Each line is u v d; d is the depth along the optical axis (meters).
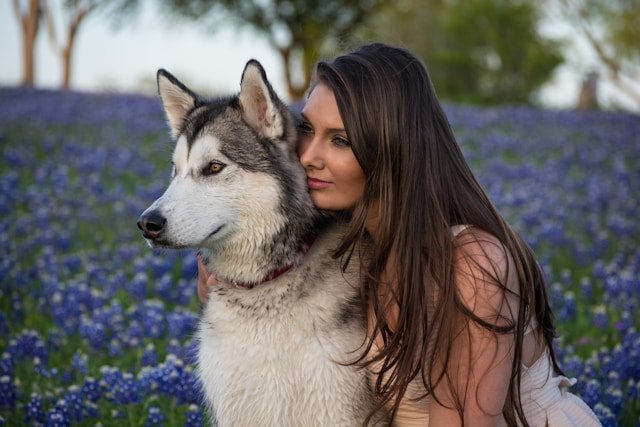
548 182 12.55
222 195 4.25
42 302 7.07
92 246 9.27
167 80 4.94
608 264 8.55
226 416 4.16
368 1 39.75
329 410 3.99
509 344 3.67
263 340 4.07
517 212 10.37
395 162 3.86
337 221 4.39
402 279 3.82
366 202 3.95
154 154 14.51
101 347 6.12
